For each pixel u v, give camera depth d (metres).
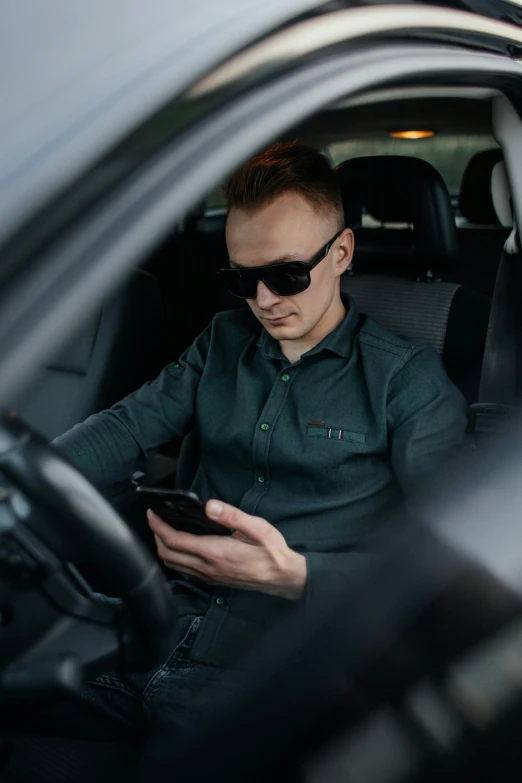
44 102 0.53
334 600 0.90
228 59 0.58
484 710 0.82
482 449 1.10
